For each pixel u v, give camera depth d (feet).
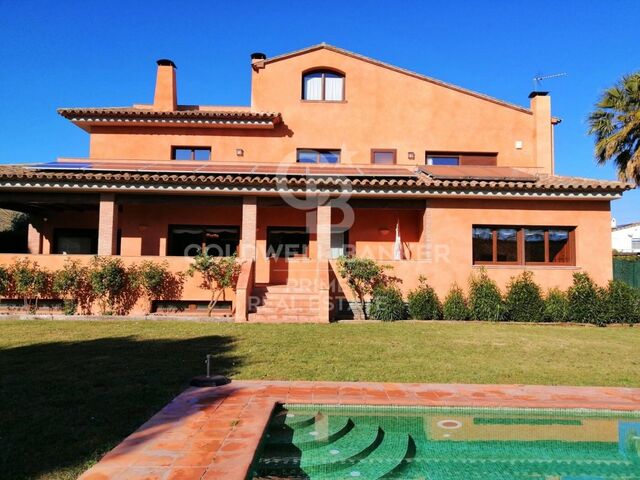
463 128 73.77
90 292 55.62
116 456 17.11
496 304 56.13
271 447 20.97
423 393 26.14
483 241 61.05
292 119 72.54
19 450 18.03
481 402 24.66
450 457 21.40
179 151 72.59
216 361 33.09
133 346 37.70
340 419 24.13
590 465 20.94
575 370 32.35
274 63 73.20
